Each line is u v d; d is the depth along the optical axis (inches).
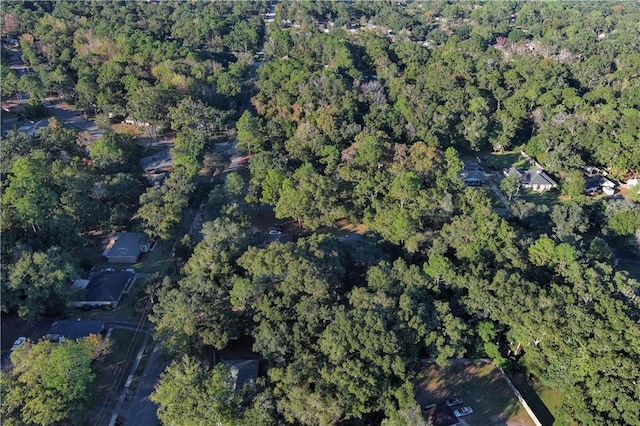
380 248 3312.0
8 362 2598.4
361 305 2554.1
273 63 6786.4
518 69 6712.6
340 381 2228.1
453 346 2518.5
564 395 2378.2
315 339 2504.9
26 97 6254.9
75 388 2193.7
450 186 3782.0
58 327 2819.9
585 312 2455.7
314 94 5565.9
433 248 3102.9
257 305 2623.0
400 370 2294.5
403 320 2516.0
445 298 2856.8
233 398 2169.0
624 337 2315.5
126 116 5693.9
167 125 5447.8
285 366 2422.5
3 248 3002.0
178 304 2593.5
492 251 3006.9
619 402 2167.8
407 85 5910.4
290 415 2140.7
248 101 6407.5
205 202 4170.8
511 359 2721.5
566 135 4926.2
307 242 3056.1
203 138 4702.3
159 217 3533.5
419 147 4276.6
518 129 5521.7
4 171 3774.6
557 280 2822.3
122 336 2871.6
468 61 6747.1
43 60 7209.6
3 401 2121.1
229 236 3115.2
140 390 2546.8
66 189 3624.5
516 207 3722.9
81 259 3479.3
